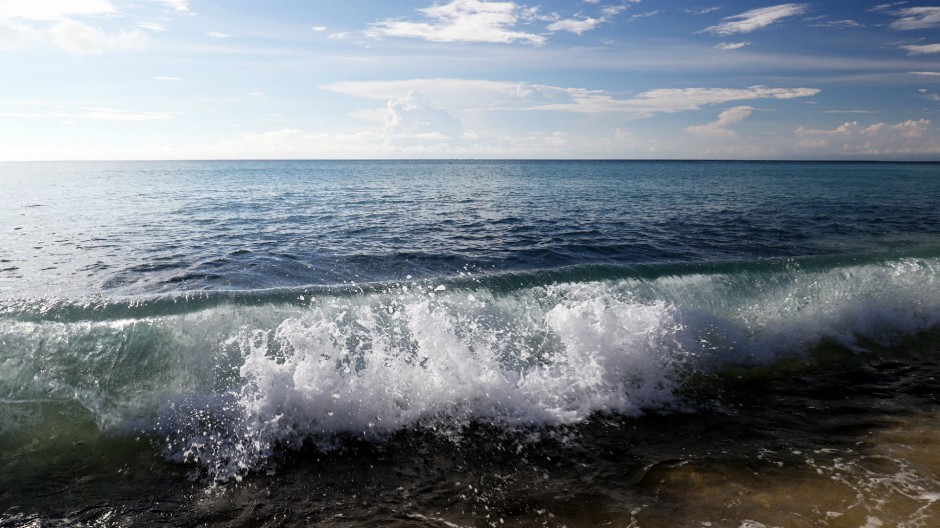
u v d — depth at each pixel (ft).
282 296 20.74
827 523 12.00
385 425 16.94
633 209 76.13
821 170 313.53
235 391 17.62
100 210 72.64
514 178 189.78
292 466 15.06
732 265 26.99
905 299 26.55
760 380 20.57
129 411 16.93
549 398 18.54
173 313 19.06
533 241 48.96
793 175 222.07
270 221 61.82
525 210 74.90
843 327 24.95
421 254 42.63
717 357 21.76
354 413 17.16
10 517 12.60
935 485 13.50
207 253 41.96
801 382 20.45
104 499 13.47
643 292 24.40
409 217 66.39
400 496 13.64
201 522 12.64
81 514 12.82
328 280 34.30
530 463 15.11
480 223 60.90
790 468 14.44
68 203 82.64
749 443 15.97
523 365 19.86
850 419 17.47
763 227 57.98
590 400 18.57
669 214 69.77
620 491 13.60
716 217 66.59
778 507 12.66
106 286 32.04
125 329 18.28
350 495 13.73
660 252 44.06
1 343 17.34
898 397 19.17
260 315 19.76
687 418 17.67
